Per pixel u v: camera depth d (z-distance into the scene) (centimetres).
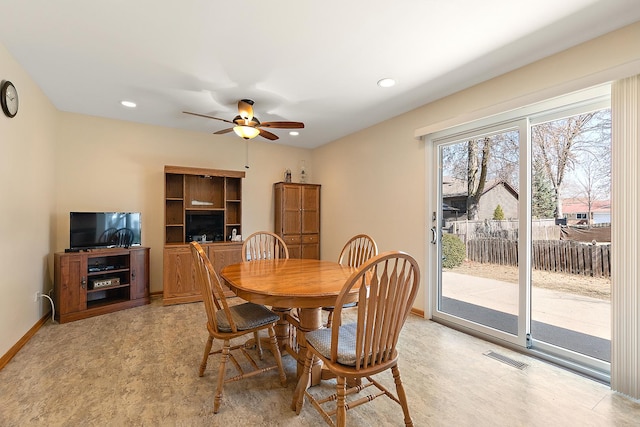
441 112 314
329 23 193
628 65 182
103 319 321
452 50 223
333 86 287
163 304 369
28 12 182
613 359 191
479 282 288
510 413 170
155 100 324
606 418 165
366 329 137
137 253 364
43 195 311
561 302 235
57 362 225
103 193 386
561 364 224
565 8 176
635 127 182
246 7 178
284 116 374
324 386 197
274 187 521
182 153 441
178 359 231
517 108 245
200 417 164
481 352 248
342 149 475
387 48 222
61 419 161
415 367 222
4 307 225
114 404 175
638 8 175
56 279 316
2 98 219
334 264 267
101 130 385
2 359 219
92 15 185
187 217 435
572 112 226
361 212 432
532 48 219
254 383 199
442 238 326
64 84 285
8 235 232
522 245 253
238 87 289
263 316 198
